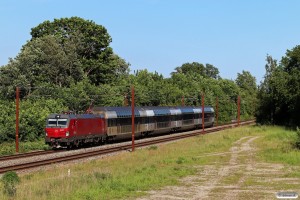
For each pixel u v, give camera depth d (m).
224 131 70.25
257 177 25.69
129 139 58.59
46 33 88.25
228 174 26.97
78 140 46.06
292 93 72.56
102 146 48.53
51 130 44.47
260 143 47.69
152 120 63.34
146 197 19.59
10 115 53.19
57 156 38.16
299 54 74.25
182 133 71.69
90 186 21.06
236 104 126.88
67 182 21.61
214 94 115.44
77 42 85.06
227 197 19.66
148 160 33.62
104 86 74.94
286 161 32.59
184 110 76.00
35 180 24.23
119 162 32.97
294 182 23.77
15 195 18.52
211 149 42.47
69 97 65.81
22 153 40.94
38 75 73.69
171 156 36.47
